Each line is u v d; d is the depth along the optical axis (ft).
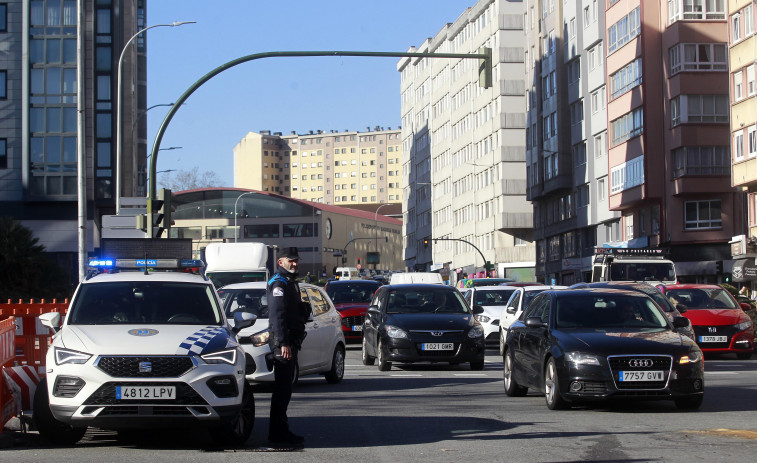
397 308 71.61
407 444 32.94
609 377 41.11
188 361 31.30
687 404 42.75
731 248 153.99
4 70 204.95
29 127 204.95
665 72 176.65
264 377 51.83
